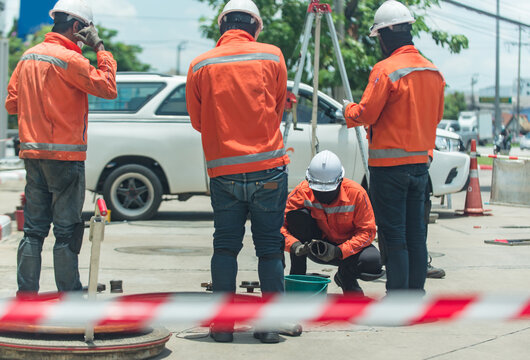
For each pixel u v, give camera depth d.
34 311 3.75
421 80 4.88
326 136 10.03
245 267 6.72
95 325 3.82
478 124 58.31
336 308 3.95
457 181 10.80
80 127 4.45
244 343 4.18
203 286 5.39
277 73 4.27
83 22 4.57
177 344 4.15
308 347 4.10
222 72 4.20
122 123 9.98
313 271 6.46
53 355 3.61
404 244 4.94
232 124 4.19
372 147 4.97
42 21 17.08
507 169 12.98
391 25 4.97
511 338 4.30
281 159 4.27
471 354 3.96
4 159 17.95
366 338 4.30
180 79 10.25
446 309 4.03
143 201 10.37
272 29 16.58
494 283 5.95
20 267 4.40
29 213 4.45
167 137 9.99
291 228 5.38
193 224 9.88
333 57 16.34
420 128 4.89
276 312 3.83
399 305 4.15
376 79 4.79
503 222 10.57
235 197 4.23
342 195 5.16
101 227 3.73
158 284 5.75
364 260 5.23
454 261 7.06
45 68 4.35
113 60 4.59
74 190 4.45
